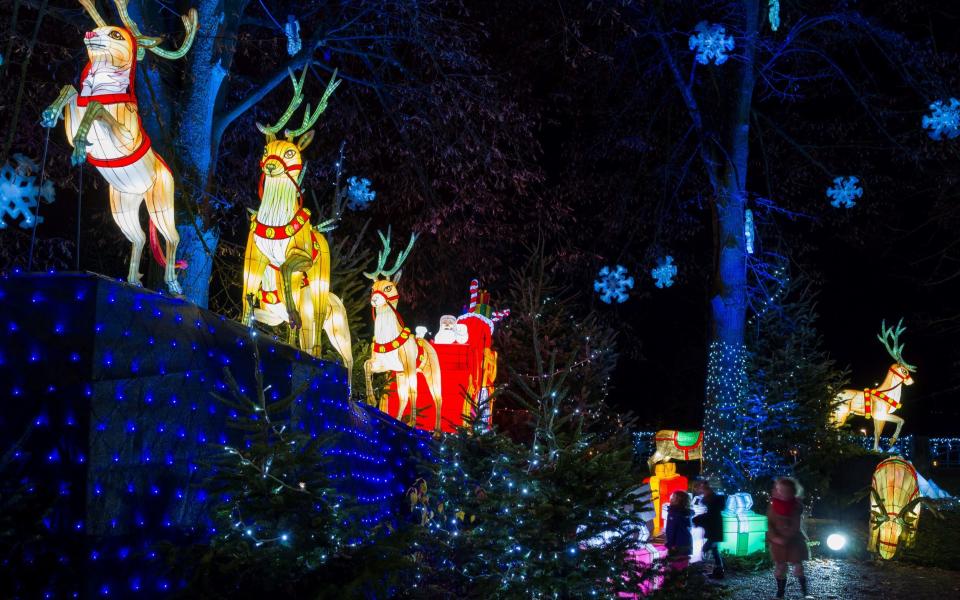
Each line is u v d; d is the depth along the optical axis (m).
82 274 6.42
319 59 18.50
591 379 18.16
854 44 22.97
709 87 21.88
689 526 11.42
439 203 20.36
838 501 20.25
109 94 7.46
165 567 6.58
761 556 14.56
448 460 9.89
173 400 6.98
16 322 6.40
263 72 18.41
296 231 10.16
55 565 6.11
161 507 6.75
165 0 13.45
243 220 18.20
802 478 20.05
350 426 10.27
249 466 6.82
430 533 9.30
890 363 35.88
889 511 14.95
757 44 20.81
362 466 10.25
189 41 8.16
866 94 22.17
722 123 21.11
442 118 17.81
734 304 20.55
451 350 15.99
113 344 6.47
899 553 15.02
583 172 25.05
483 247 24.41
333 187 20.66
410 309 25.50
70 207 18.66
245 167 17.84
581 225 27.66
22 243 17.28
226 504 6.80
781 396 20.47
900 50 21.11
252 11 16.53
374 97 20.36
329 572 6.86
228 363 7.72
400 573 8.98
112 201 7.75
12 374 6.36
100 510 6.24
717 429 20.16
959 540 16.52
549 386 9.33
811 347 22.14
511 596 8.28
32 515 6.08
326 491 7.19
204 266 12.29
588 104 25.02
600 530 8.34
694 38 14.11
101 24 7.70
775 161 25.59
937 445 30.22
